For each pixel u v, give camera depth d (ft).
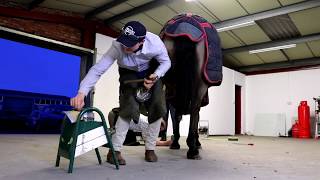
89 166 6.04
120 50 6.21
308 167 6.98
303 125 29.53
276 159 8.43
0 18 18.79
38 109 25.46
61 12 21.39
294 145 15.21
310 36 22.98
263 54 29.40
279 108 33.55
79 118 5.36
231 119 32.04
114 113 10.18
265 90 34.78
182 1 18.20
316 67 31.35
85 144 5.49
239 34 24.18
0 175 4.88
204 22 8.38
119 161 6.36
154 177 5.09
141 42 5.96
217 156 8.68
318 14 19.20
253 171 6.09
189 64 8.13
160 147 11.36
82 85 6.05
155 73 6.17
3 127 23.79
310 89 31.60
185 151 9.78
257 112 35.04
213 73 7.92
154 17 21.22
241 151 10.56
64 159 6.91
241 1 18.01
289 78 33.17
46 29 20.80
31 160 6.64
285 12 18.08
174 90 8.81
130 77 6.46
